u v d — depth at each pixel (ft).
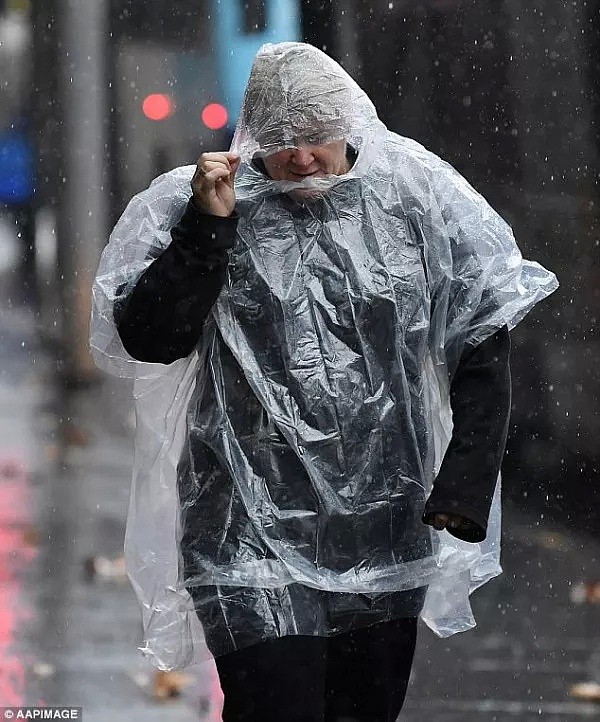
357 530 39.88
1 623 72.28
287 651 38.91
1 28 329.93
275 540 39.45
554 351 105.70
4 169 355.77
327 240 40.27
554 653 68.13
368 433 39.99
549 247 114.83
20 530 95.45
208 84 232.32
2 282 340.18
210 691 61.77
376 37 143.95
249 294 39.96
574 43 120.37
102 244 186.09
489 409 39.75
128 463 125.49
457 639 70.90
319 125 39.34
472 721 58.23
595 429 102.47
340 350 39.99
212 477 39.91
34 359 212.23
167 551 42.37
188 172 42.01
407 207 40.88
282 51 40.04
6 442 137.49
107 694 60.64
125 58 238.27
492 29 127.85
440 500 38.58
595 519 94.84
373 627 40.86
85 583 81.00
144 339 39.58
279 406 39.70
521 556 87.86
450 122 133.28
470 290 40.86
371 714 41.47
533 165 120.57
